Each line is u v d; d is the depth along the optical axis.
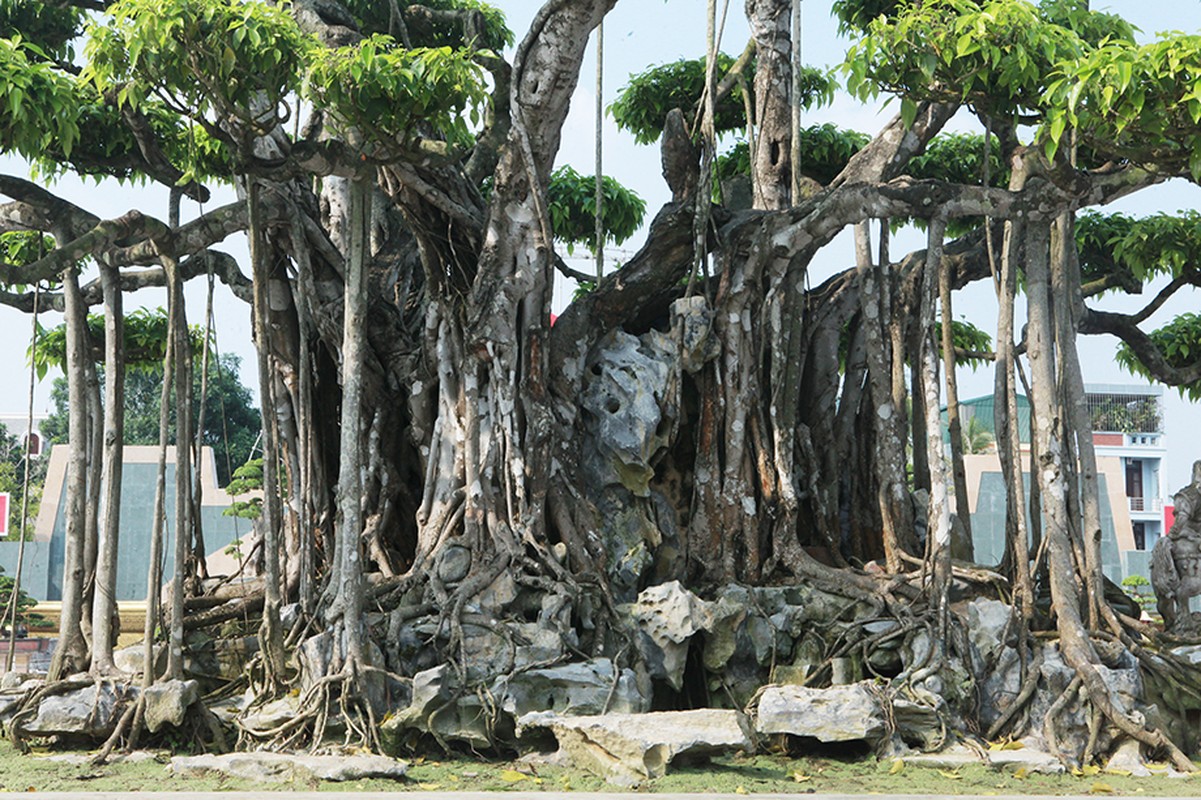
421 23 21.14
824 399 18.83
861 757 13.35
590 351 17.45
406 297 19.25
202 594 17.05
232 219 16.03
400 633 14.59
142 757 13.11
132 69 13.14
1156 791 12.10
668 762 12.02
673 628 14.88
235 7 12.80
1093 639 15.16
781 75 18.72
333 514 17.53
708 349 17.06
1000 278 17.22
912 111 14.33
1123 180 15.65
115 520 15.66
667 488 17.78
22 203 16.12
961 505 18.14
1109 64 12.66
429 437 17.42
